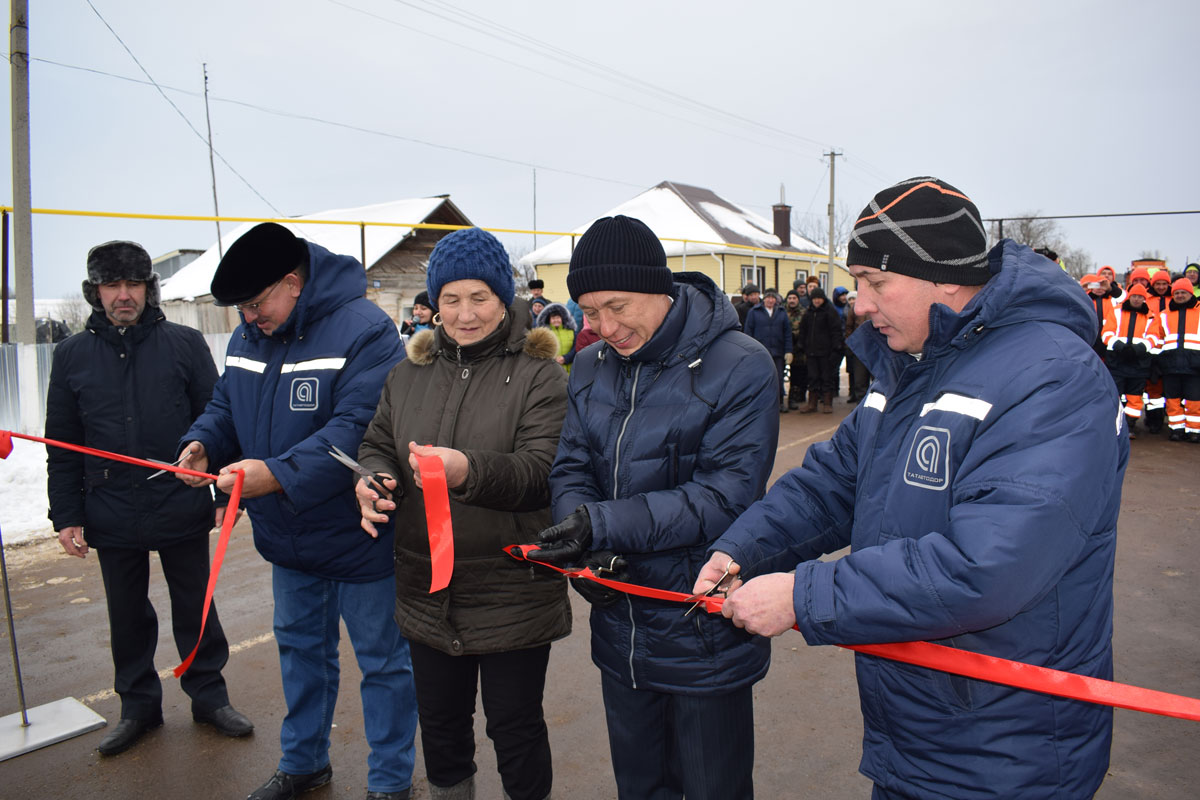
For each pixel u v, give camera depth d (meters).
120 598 3.00
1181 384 8.83
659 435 1.82
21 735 3.06
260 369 2.55
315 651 2.62
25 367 8.32
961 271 1.34
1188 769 2.73
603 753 2.93
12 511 6.21
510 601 2.05
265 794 2.59
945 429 1.31
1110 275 9.65
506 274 2.11
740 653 1.81
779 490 1.72
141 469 2.92
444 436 2.12
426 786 2.77
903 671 1.38
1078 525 1.16
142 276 2.90
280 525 2.44
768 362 1.84
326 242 19.62
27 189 8.51
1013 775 1.29
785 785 2.69
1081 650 1.29
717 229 29.42
